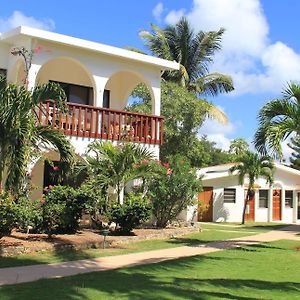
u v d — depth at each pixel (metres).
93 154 16.64
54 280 8.84
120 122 17.81
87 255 12.13
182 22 32.56
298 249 14.98
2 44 17.03
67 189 14.25
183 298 7.64
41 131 12.71
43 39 16.03
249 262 12.08
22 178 11.77
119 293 7.82
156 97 19.41
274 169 29.78
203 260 12.02
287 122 14.60
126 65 18.55
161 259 11.98
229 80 32.41
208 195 29.12
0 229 11.60
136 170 15.88
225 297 7.90
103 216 15.68
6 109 11.55
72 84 19.80
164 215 18.42
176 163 18.67
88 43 16.98
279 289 8.84
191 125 26.97
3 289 7.89
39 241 12.58
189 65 32.88
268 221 31.67
